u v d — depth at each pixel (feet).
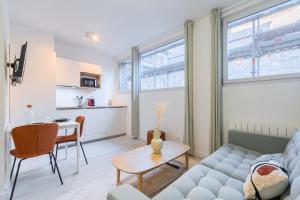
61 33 10.83
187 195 3.66
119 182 6.02
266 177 3.22
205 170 4.75
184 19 9.12
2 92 5.05
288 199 2.75
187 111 9.19
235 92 7.73
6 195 5.11
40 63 10.19
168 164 8.08
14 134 5.33
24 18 8.91
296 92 6.13
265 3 6.99
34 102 9.93
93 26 9.87
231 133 7.03
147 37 11.52
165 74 11.75
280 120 6.45
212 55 8.14
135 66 13.34
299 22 6.32
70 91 13.42
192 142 9.18
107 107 13.56
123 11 8.27
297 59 6.30
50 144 6.18
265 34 7.13
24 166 7.85
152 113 12.30
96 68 14.06
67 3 7.59
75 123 7.41
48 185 6.21
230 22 8.16
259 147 6.21
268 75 6.87
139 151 6.64
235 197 3.50
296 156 3.80
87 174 7.13
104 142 12.38
